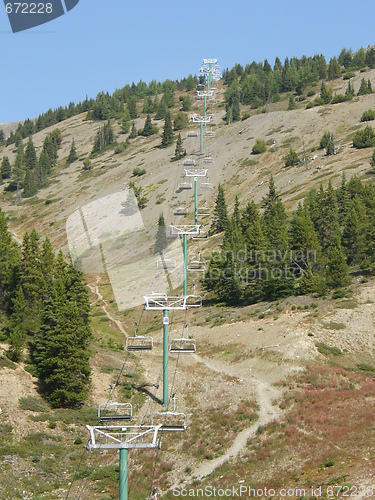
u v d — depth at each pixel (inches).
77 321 2603.3
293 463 2009.1
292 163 7608.3
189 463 2108.8
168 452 2191.2
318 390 2613.2
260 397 2588.6
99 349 3152.1
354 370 2908.5
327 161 7224.4
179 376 2871.6
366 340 3144.7
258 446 2158.0
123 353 3186.5
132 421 2427.4
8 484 2014.0
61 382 2518.5
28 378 2608.3
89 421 2444.6
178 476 2034.9
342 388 2630.4
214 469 2048.5
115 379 2812.5
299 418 2335.1
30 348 2822.3
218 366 3016.7
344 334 3189.0
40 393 2556.6
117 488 2005.4
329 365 2930.6
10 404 2421.3
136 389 2721.5
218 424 2361.0
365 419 2252.7
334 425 2240.4
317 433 2194.9
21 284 3053.6
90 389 2657.5
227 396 2623.0
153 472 2030.0
